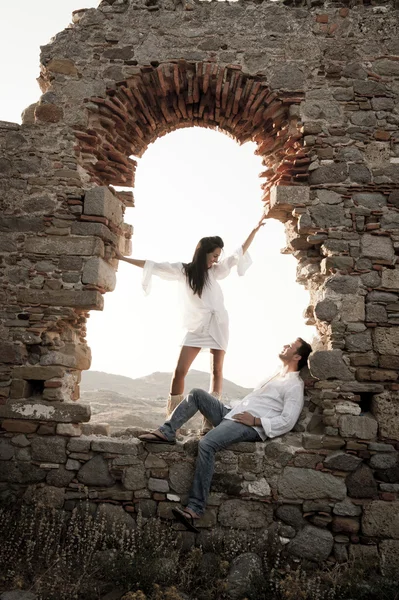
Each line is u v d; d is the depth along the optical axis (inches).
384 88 217.8
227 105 234.1
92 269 209.5
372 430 189.5
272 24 225.9
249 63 223.8
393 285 201.8
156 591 152.1
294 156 216.7
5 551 169.8
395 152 212.5
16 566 161.8
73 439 197.2
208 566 169.0
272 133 233.0
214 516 184.1
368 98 217.8
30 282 210.5
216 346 212.2
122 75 226.1
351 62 220.5
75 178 217.5
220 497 185.6
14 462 198.4
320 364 195.3
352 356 195.9
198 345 211.2
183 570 162.7
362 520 182.2
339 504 183.8
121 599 148.3
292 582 159.0
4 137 221.6
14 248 213.2
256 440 189.3
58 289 209.3
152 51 226.8
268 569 169.9
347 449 188.2
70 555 171.2
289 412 189.3
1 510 185.3
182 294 216.1
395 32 222.2
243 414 189.3
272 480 186.2
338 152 213.3
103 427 216.5
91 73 226.5
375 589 159.9
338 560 178.2
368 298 200.8
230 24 227.3
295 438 193.6
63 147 220.2
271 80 221.3
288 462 187.6
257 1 231.0
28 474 196.9
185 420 193.8
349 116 216.2
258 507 184.9
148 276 215.5
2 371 205.9
